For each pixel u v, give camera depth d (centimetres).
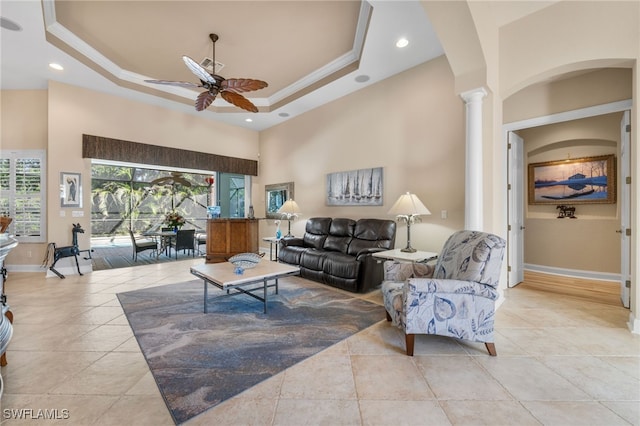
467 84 287
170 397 163
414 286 207
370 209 470
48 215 459
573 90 346
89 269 490
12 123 490
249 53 415
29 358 205
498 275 212
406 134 418
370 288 368
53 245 462
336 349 220
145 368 193
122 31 363
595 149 436
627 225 310
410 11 294
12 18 312
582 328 255
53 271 445
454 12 250
